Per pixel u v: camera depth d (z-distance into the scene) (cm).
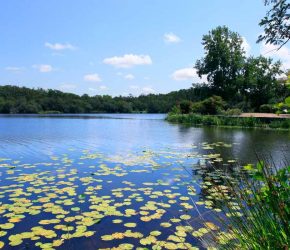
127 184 705
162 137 1825
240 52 4847
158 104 10181
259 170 253
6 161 1000
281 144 1414
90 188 665
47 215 507
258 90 4728
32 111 8125
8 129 2491
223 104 3894
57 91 9600
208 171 839
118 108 9944
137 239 423
